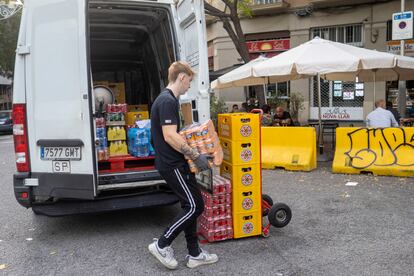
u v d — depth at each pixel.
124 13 5.82
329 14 17.02
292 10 17.78
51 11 4.54
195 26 5.13
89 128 4.48
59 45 4.52
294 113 16.89
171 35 5.60
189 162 3.86
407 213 5.52
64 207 4.83
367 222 5.22
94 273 4.03
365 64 8.41
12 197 7.11
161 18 5.88
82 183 4.57
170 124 3.79
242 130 4.56
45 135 4.65
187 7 5.25
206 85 5.08
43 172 4.70
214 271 3.99
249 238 4.79
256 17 18.69
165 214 5.84
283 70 8.97
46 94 4.62
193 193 3.93
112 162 5.52
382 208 5.76
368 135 8.04
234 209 4.64
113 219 5.68
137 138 5.61
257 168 4.68
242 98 19.56
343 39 17.14
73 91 4.50
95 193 4.54
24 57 4.68
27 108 4.70
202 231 4.79
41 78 4.62
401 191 6.61
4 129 23.56
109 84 7.86
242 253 4.38
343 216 5.48
